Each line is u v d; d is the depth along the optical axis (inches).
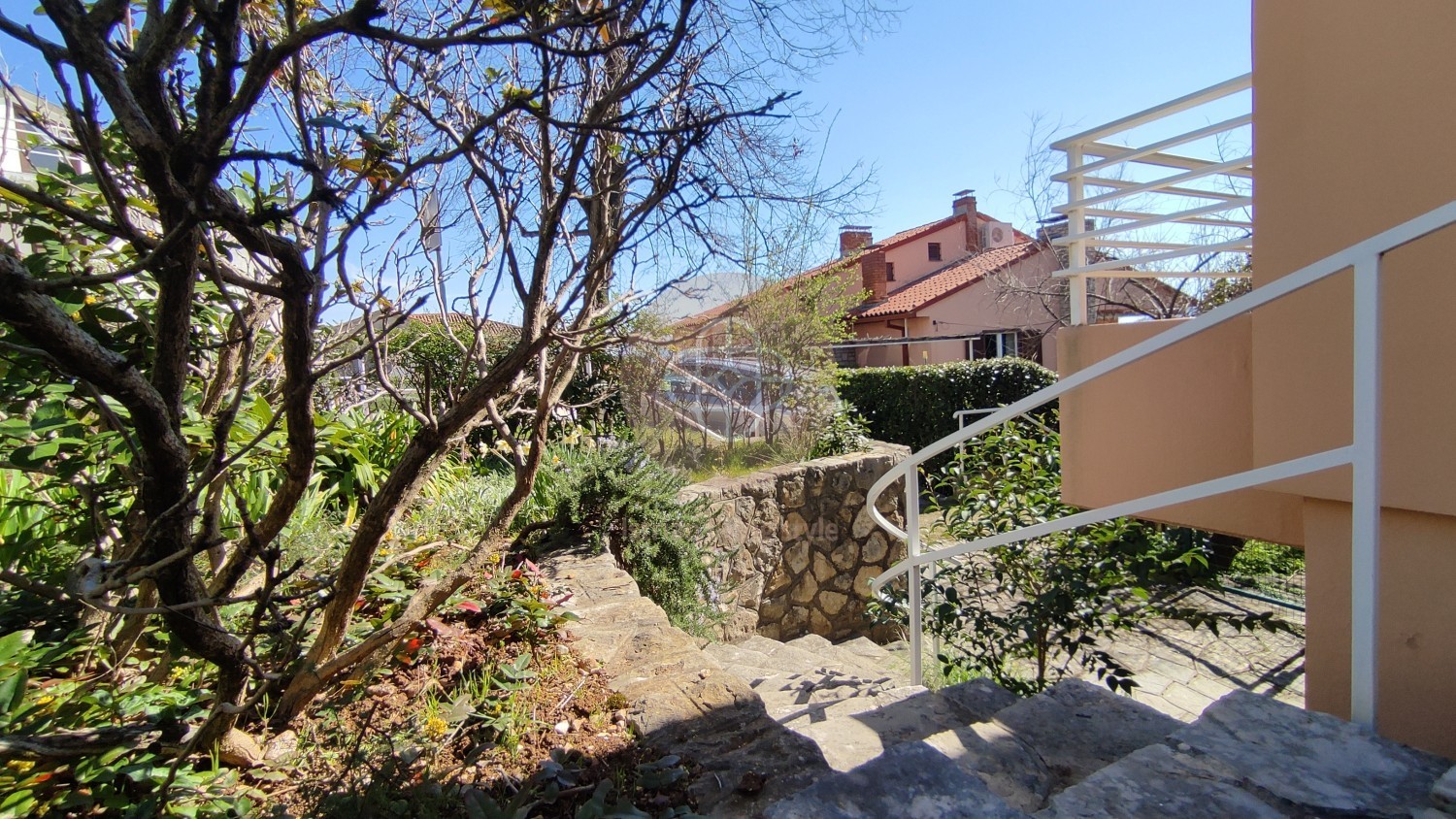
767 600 232.8
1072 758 67.6
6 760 60.9
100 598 50.4
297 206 48.4
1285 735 54.7
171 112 48.3
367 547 75.5
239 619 96.1
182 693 79.1
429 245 89.1
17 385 71.7
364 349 65.6
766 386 272.2
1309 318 88.5
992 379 409.1
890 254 761.0
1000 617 137.0
